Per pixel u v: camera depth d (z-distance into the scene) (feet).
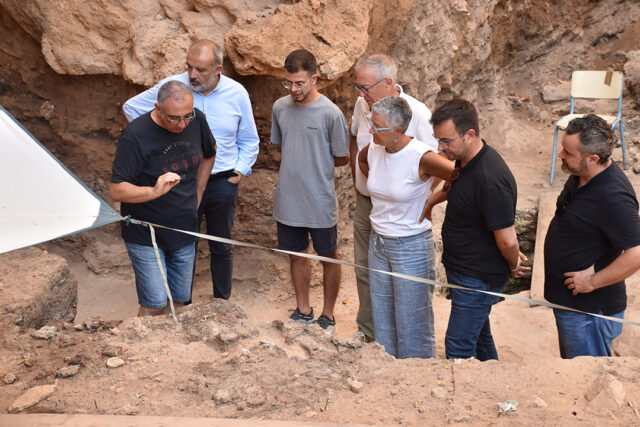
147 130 12.19
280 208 16.03
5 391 9.55
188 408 9.20
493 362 10.12
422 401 9.27
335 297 17.04
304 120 15.11
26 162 10.00
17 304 11.98
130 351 10.53
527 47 32.76
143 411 9.11
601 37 32.27
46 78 20.18
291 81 14.40
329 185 15.76
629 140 27.30
